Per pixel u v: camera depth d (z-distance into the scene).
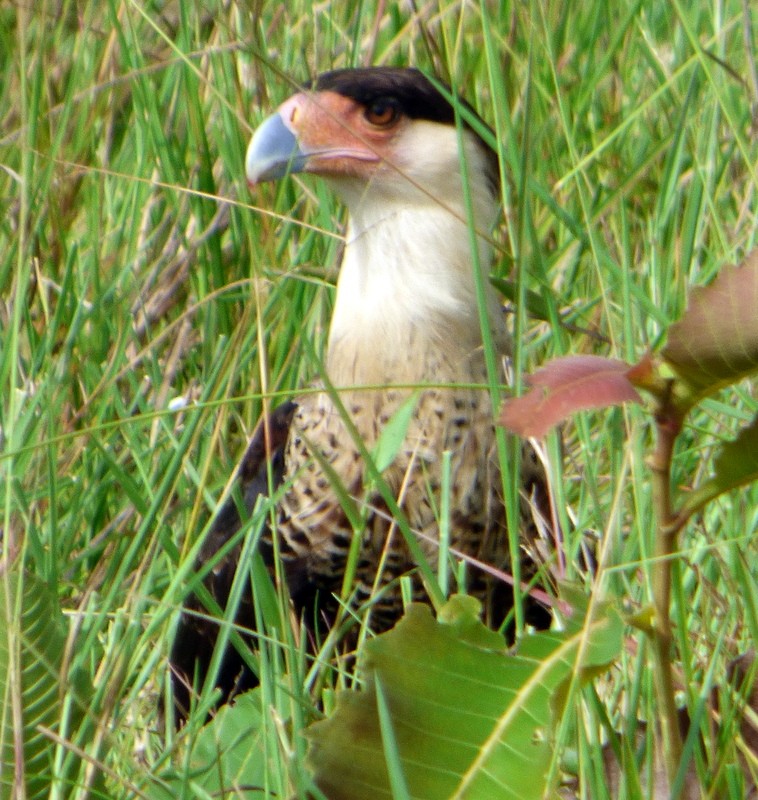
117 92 9.48
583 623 3.70
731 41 9.71
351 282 7.17
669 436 3.33
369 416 6.82
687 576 6.06
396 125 7.11
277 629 5.81
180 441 6.89
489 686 3.70
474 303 7.05
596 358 3.34
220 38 9.00
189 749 5.25
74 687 5.08
